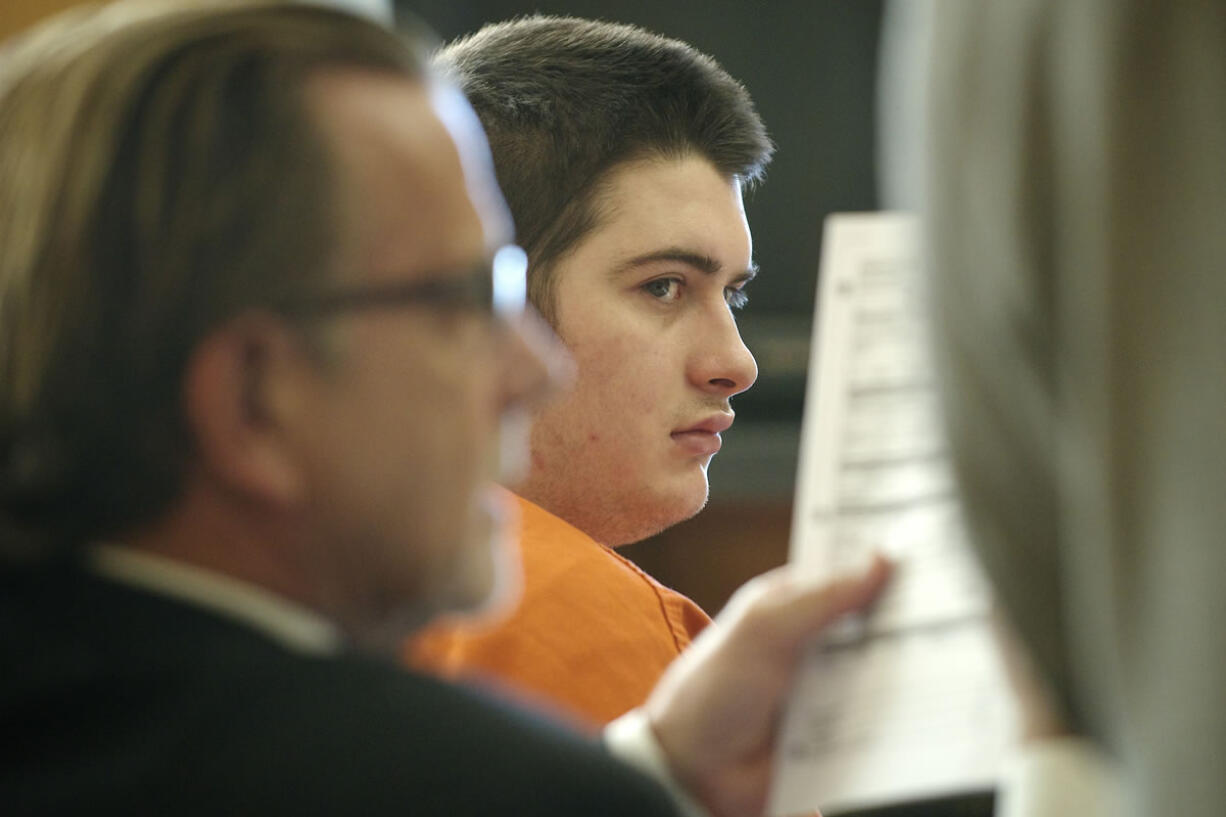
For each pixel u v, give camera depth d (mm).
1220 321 1768
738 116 5473
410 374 2842
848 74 22484
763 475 21609
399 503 2850
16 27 13703
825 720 3246
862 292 3387
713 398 5336
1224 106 1793
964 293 2088
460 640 4406
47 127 2740
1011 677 2369
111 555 2738
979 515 2129
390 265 2828
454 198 2947
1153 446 1820
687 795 3561
